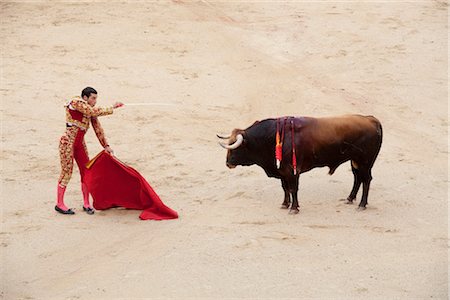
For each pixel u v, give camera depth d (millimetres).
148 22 52500
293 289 20672
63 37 49000
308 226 25453
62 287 21109
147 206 26734
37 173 31109
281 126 26172
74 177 30906
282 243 23875
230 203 27984
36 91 40688
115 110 39031
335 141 26031
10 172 31031
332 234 24719
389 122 39094
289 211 26750
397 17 54344
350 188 29656
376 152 26781
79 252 23516
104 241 24328
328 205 27625
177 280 21328
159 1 57375
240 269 21984
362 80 44312
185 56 46906
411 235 24750
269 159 26750
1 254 23328
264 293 20422
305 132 26000
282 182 27109
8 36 48969
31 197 28406
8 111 38094
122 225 25719
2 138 34906
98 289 20875
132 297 20312
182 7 56250
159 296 20344
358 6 57125
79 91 41031
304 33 51250
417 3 57812
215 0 58750
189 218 26359
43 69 43719
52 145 34438
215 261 22547
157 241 24250
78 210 27234
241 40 50031
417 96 42375
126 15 53844
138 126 37156
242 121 38500
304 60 47125
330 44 49406
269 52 48219
